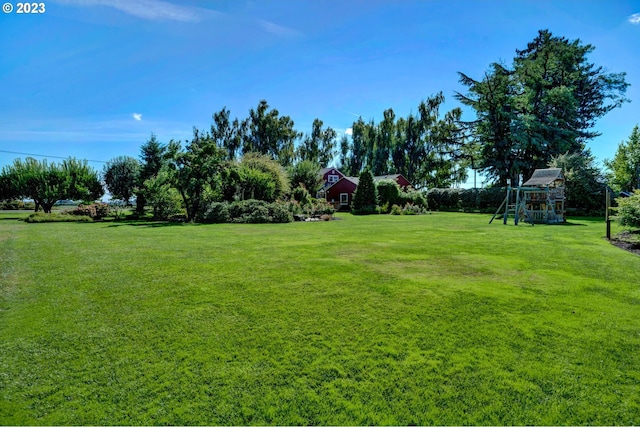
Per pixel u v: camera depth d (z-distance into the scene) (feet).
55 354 10.36
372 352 10.45
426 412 7.79
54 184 84.58
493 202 100.94
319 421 7.49
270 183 80.48
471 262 23.38
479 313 13.57
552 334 11.63
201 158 64.13
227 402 8.11
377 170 165.78
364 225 54.39
